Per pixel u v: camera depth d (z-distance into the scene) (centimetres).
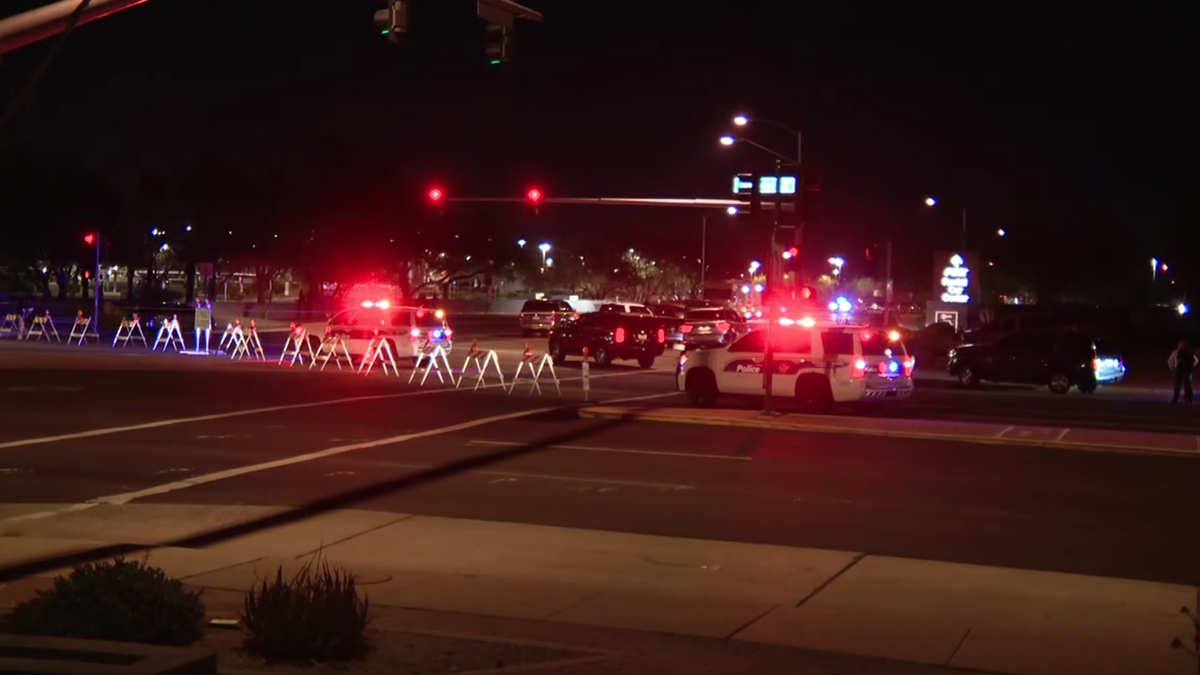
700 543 1184
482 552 1140
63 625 711
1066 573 1068
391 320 3722
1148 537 1234
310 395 2650
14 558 1081
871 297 11069
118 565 769
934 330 6041
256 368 3441
